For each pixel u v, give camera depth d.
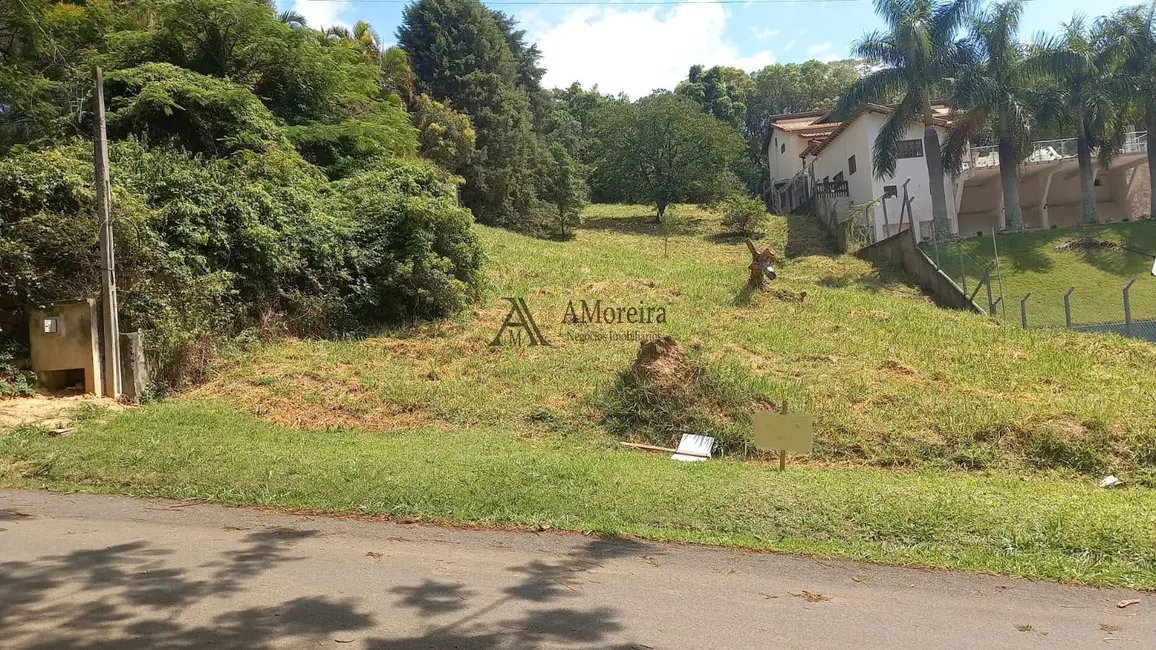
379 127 20.72
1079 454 8.02
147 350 10.32
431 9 35.75
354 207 15.25
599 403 9.54
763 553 4.78
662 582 4.19
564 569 4.36
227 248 12.15
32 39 17.36
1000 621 3.74
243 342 11.88
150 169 12.16
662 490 6.10
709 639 3.41
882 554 4.79
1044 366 11.30
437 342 12.66
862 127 30.64
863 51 25.52
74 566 4.20
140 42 17.91
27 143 15.23
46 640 3.20
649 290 16.89
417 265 14.13
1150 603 4.04
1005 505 5.86
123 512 5.42
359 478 6.22
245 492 5.93
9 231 10.16
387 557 4.50
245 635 3.31
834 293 17.88
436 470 6.55
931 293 21.69
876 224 29.88
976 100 24.62
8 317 10.30
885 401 9.61
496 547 4.76
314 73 20.33
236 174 13.72
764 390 9.63
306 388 10.34
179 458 6.84
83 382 10.28
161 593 3.81
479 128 33.56
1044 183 33.44
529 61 42.50
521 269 18.77
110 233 9.91
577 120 52.84
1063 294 22.12
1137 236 26.05
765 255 16.41
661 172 36.22
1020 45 25.83
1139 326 18.17
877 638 3.48
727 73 62.19
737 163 43.44
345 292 14.00
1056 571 4.50
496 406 9.66
